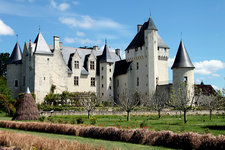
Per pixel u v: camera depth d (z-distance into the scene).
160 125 31.81
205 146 18.34
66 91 61.06
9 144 18.48
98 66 73.88
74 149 16.91
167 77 71.38
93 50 76.12
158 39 71.81
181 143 19.33
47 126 27.78
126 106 40.94
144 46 69.06
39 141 18.09
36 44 61.66
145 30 69.12
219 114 52.50
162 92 58.94
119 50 80.00
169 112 52.41
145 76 68.38
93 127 24.58
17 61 67.00
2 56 84.75
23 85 65.38
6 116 48.88
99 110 51.88
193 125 32.00
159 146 20.05
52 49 65.75
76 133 25.30
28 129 29.44
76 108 52.94
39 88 60.41
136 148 18.95
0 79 62.56
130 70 71.38
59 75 64.38
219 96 38.25
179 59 63.53
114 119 42.00
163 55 71.06
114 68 75.50
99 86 72.12
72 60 68.12
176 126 30.80
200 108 54.00
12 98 60.62
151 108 54.75
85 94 62.88
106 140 22.73
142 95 63.12
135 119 40.94
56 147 17.02
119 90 72.81
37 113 40.38
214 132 25.34
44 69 61.38
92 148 16.97
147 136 20.98
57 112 46.09
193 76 63.41
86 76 70.00
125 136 22.06
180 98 37.94
